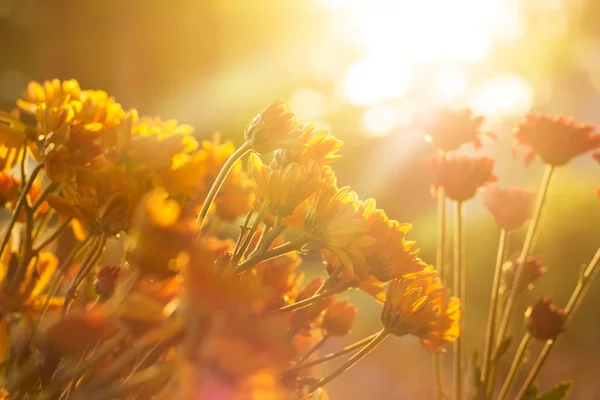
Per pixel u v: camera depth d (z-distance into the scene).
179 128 0.73
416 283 0.73
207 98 7.17
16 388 0.63
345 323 0.79
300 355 0.77
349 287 0.73
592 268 0.91
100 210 0.68
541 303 0.90
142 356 0.65
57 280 0.71
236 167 0.84
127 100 7.08
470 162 0.92
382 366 2.71
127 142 0.69
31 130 0.73
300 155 0.73
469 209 3.96
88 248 0.74
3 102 7.02
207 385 0.43
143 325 0.51
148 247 0.52
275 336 0.44
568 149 0.96
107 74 7.11
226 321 0.44
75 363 0.64
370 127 6.88
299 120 0.74
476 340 2.88
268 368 0.43
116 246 0.76
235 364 0.42
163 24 7.14
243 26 8.05
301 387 0.73
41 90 0.75
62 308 0.69
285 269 0.75
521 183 5.38
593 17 9.95
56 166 0.69
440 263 0.93
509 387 0.90
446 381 2.62
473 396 0.88
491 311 0.90
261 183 0.70
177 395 0.49
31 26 7.33
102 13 6.96
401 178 5.45
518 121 0.99
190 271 0.45
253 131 0.73
